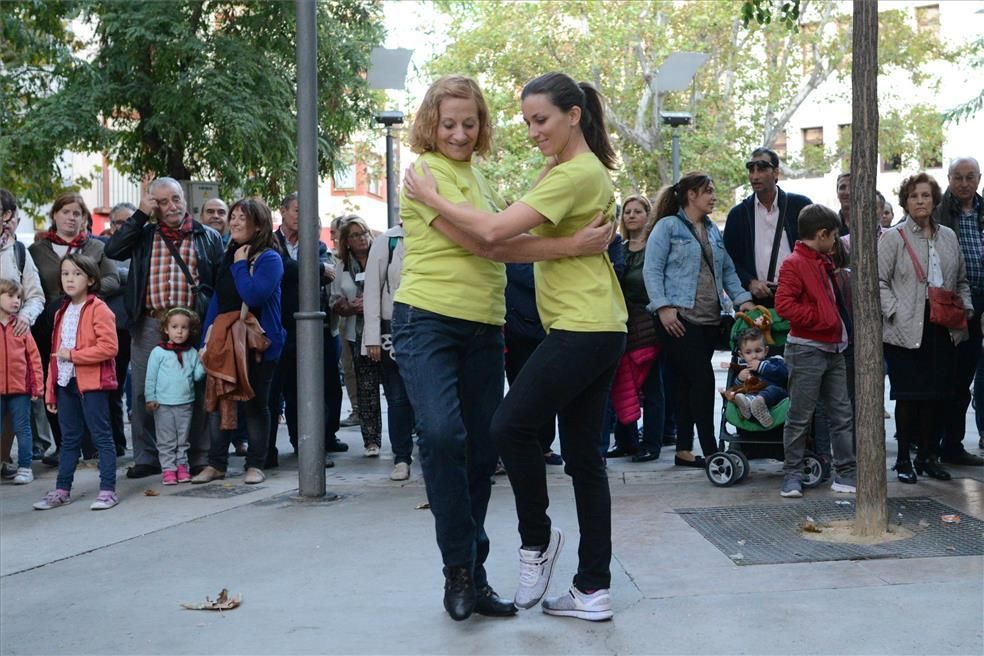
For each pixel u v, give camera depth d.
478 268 4.27
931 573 4.92
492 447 4.49
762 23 8.79
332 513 6.67
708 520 6.10
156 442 8.27
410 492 7.28
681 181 7.79
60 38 15.88
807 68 31.64
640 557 5.34
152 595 5.10
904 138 31.02
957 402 7.71
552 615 4.50
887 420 11.00
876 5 5.64
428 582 5.08
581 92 4.28
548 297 4.25
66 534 6.45
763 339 7.46
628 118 29.92
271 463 8.59
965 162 7.82
